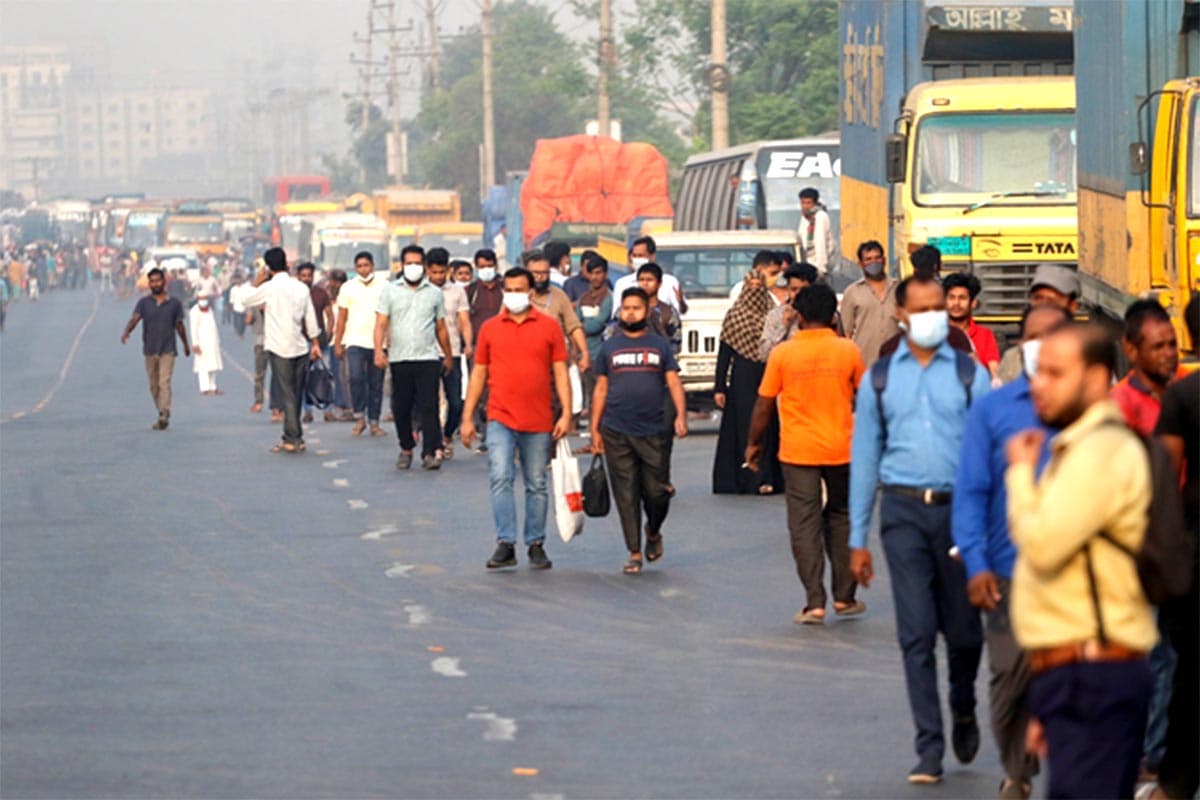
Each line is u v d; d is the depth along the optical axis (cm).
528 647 2462
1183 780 1633
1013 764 1694
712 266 5491
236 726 2067
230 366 10144
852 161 5322
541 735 2011
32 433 5828
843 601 2623
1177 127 3341
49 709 2155
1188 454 1653
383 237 13112
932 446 1838
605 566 3086
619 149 9494
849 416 2552
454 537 3422
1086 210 3900
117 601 2839
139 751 1962
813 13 13288
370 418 5519
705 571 3017
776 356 2566
